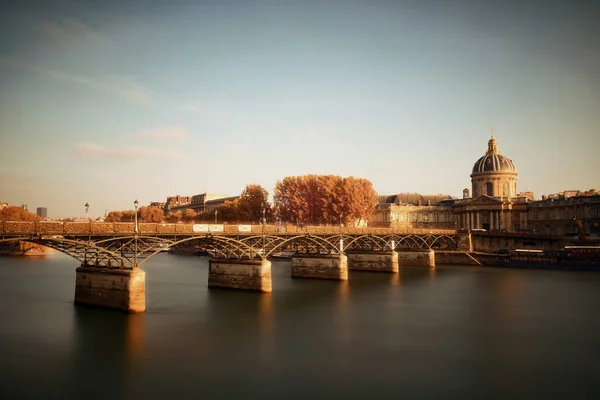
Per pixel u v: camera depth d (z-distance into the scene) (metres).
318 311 44.81
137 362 28.86
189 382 26.00
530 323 40.88
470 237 100.19
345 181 101.38
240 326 38.09
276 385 25.78
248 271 53.06
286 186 106.38
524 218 128.88
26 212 112.44
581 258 83.25
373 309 46.41
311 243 69.19
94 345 31.73
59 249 39.53
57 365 28.11
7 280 61.06
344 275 65.56
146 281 61.91
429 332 37.56
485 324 40.41
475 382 26.66
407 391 25.23
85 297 41.88
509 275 75.44
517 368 29.05
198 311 42.91
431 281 67.62
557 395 25.00
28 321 36.78
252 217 106.62
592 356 31.52
